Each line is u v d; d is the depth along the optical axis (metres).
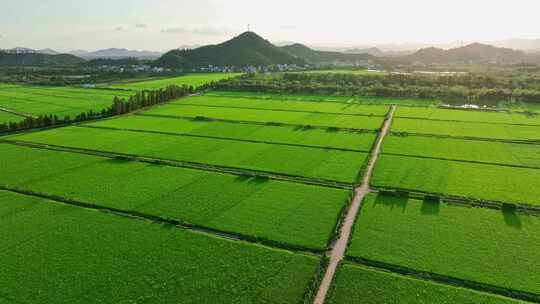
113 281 36.72
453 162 71.75
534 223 48.09
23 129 100.88
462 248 42.34
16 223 48.34
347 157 74.94
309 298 34.53
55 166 70.44
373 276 37.38
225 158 74.75
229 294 34.94
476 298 34.41
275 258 40.50
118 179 63.69
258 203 54.09
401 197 55.84
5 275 37.62
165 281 36.75
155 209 52.22
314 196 56.31
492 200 55.09
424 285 36.12
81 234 45.59
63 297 34.50
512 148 80.81
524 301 34.19
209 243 43.47
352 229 46.69
